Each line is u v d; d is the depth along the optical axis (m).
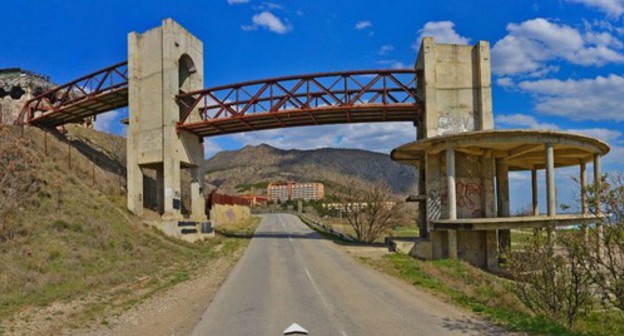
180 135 33.97
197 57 37.19
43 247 17.20
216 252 27.64
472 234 28.38
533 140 24.81
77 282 14.55
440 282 16.56
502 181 31.62
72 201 24.66
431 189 28.77
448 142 26.19
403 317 10.58
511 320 10.25
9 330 9.55
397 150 29.89
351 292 14.13
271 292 14.23
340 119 34.12
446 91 30.50
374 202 43.56
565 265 11.57
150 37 34.41
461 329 9.41
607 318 12.09
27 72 54.78
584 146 26.52
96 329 9.90
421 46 31.44
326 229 46.56
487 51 30.34
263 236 38.97
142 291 14.84
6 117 43.09
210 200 45.62
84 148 47.59
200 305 12.48
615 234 9.88
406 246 27.75
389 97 31.64
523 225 24.34
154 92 33.78
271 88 32.25
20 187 20.81
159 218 33.41
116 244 21.84
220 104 33.34
